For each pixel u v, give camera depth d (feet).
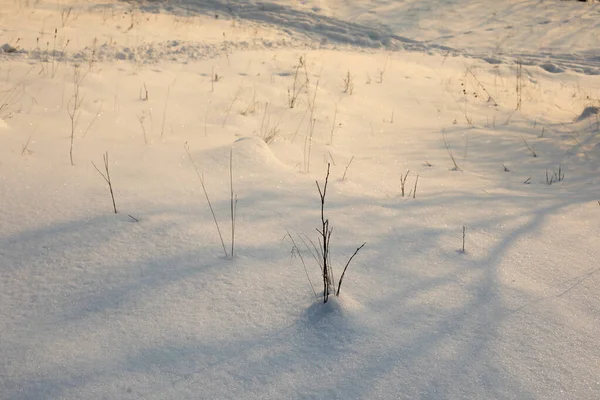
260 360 8.02
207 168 15.02
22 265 10.19
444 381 7.74
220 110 22.43
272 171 15.30
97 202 12.59
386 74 32.53
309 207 13.19
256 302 9.35
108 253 10.64
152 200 12.87
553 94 31.48
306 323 8.85
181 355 8.07
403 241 11.79
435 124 24.70
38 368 7.74
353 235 11.93
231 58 30.68
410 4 51.42
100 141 16.74
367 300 9.53
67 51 28.30
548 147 21.48
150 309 9.08
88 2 43.45
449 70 35.65
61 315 8.91
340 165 17.75
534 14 49.01
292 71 29.86
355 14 47.98
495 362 8.14
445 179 17.19
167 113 20.98
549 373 7.95
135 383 7.53
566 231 12.76
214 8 46.60
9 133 16.28
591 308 9.62
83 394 7.32
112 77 24.50
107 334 8.48
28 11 36.55
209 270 10.19
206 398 7.32
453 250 11.47
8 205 12.16
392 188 15.33
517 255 11.42
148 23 38.63
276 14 46.14
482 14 49.21
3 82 21.54
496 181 17.42
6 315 8.87
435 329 8.84
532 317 9.25
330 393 7.47
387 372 7.87
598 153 20.56
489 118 25.89
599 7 50.31
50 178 13.56
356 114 24.94
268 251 10.99
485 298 9.77
